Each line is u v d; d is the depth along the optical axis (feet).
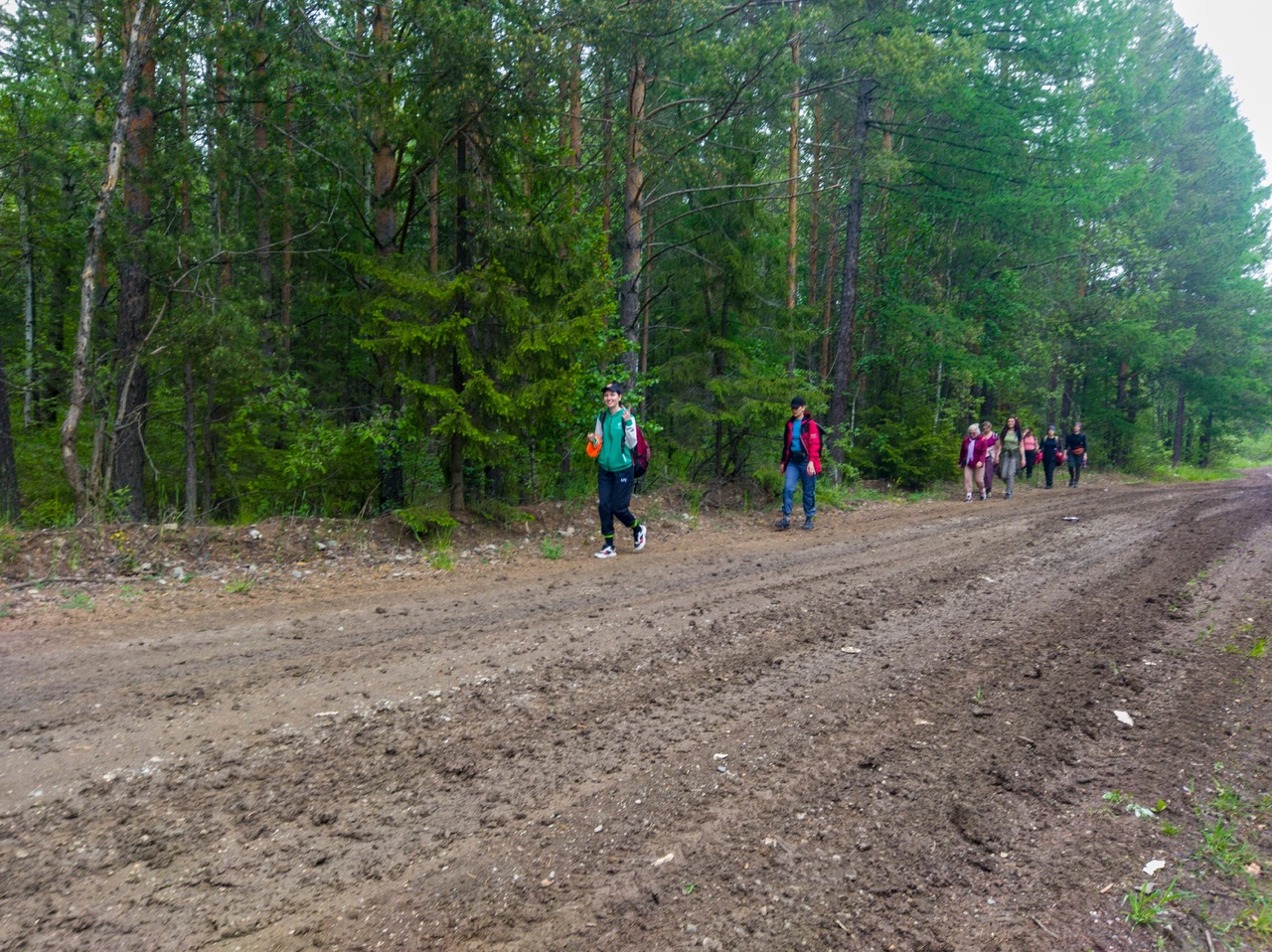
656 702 13.48
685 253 46.65
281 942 7.39
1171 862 8.79
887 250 71.05
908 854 8.97
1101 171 67.41
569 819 9.67
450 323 28.60
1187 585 21.63
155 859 8.64
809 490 37.01
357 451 36.65
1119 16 65.10
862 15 47.83
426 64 30.37
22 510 35.99
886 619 18.75
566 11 33.32
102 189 29.58
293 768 10.82
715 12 37.32
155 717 12.50
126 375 34.22
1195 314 105.91
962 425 78.28
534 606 20.33
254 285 39.45
